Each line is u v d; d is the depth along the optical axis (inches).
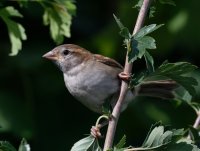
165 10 498.6
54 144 485.4
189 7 494.9
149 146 239.1
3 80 481.7
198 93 441.7
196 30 497.4
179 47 509.0
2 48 493.0
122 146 237.5
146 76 241.8
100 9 534.3
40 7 505.4
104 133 471.5
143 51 231.0
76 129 496.4
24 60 487.2
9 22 332.5
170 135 236.7
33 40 500.1
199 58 508.1
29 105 479.5
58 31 341.7
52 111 493.4
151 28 233.3
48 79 494.0
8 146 251.9
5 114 465.1
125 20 497.7
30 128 468.4
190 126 272.2
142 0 250.8
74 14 341.4
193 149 237.0
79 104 502.3
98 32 522.3
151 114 486.3
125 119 487.5
